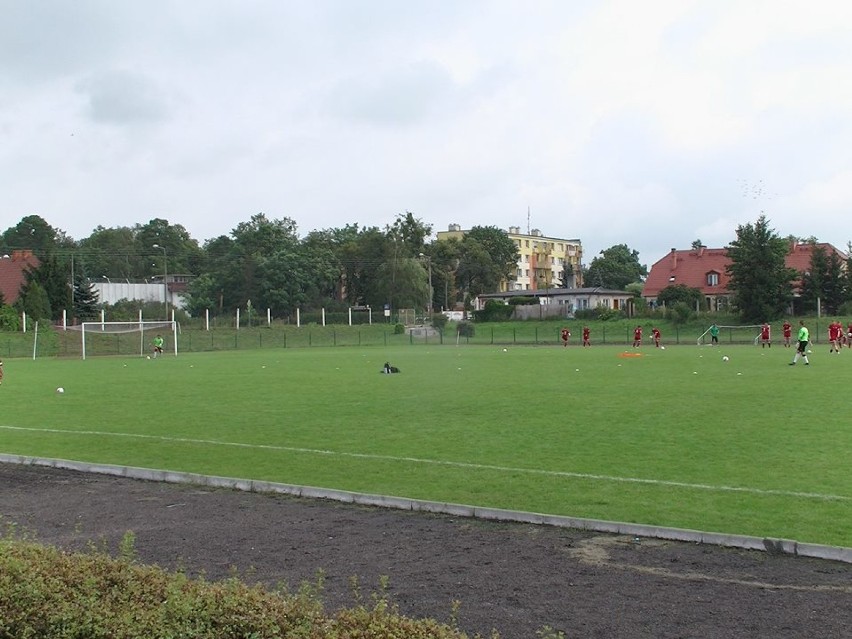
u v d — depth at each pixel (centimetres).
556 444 1634
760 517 1030
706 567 842
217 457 1548
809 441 1628
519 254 13600
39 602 579
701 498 1140
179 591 579
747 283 7712
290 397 2712
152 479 1370
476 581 802
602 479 1277
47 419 2186
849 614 702
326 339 8381
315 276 10350
